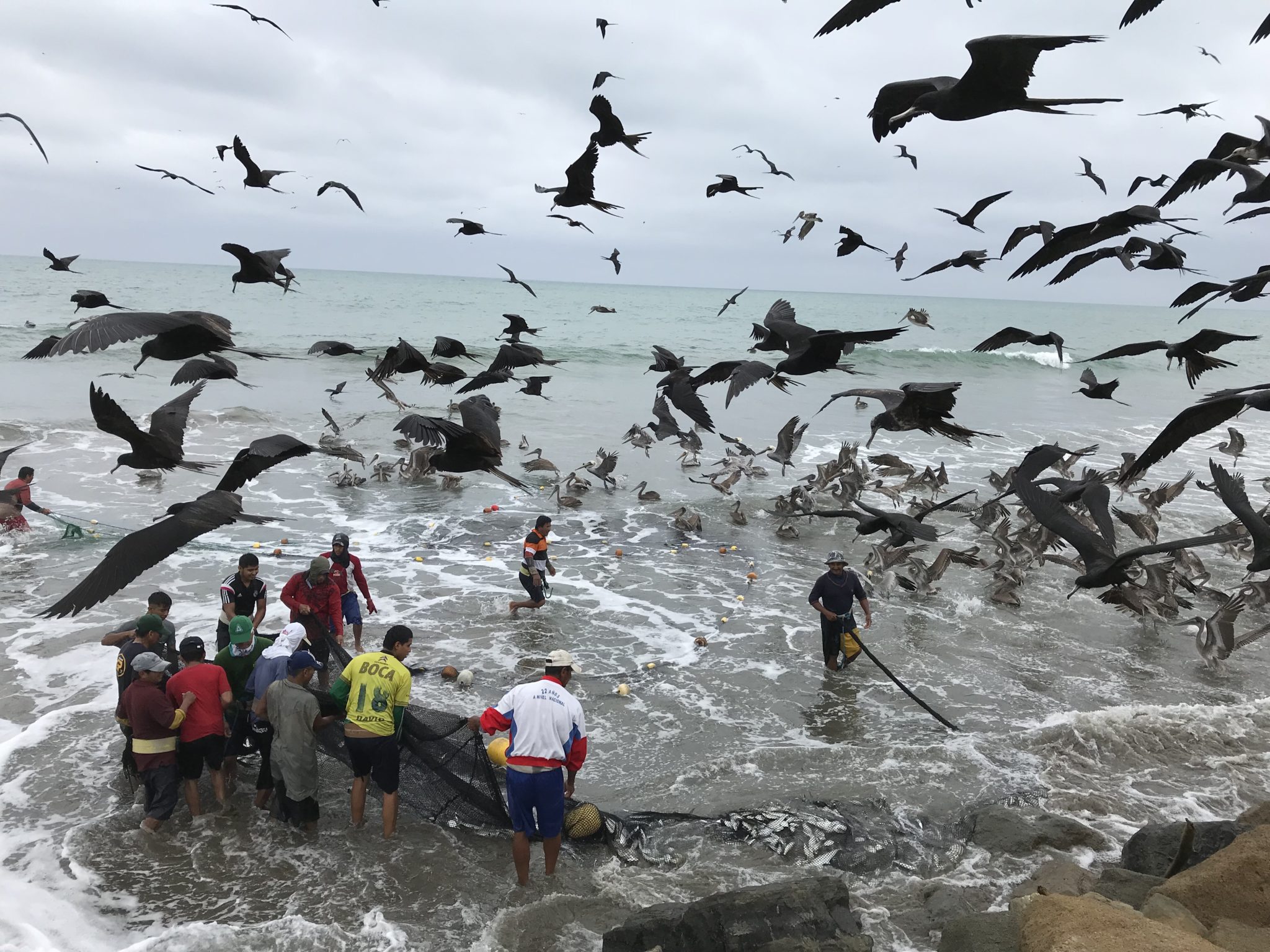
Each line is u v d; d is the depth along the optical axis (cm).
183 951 624
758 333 802
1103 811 862
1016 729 1029
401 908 700
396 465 2172
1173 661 1249
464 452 623
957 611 1416
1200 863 670
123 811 807
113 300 6844
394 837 796
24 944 634
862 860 766
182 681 802
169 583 1374
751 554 1695
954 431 568
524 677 1116
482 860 771
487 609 1348
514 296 13388
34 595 1298
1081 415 3584
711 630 1308
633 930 632
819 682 1142
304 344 4569
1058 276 698
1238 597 1205
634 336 6316
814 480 1959
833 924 640
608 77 870
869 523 674
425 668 1126
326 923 677
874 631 1320
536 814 743
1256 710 1073
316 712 790
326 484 2033
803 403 3484
